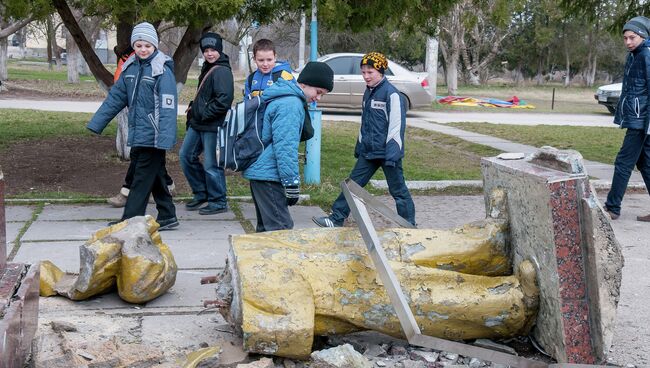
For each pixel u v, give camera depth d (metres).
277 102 5.22
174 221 7.38
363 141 7.20
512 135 17.27
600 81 78.88
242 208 8.52
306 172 9.76
